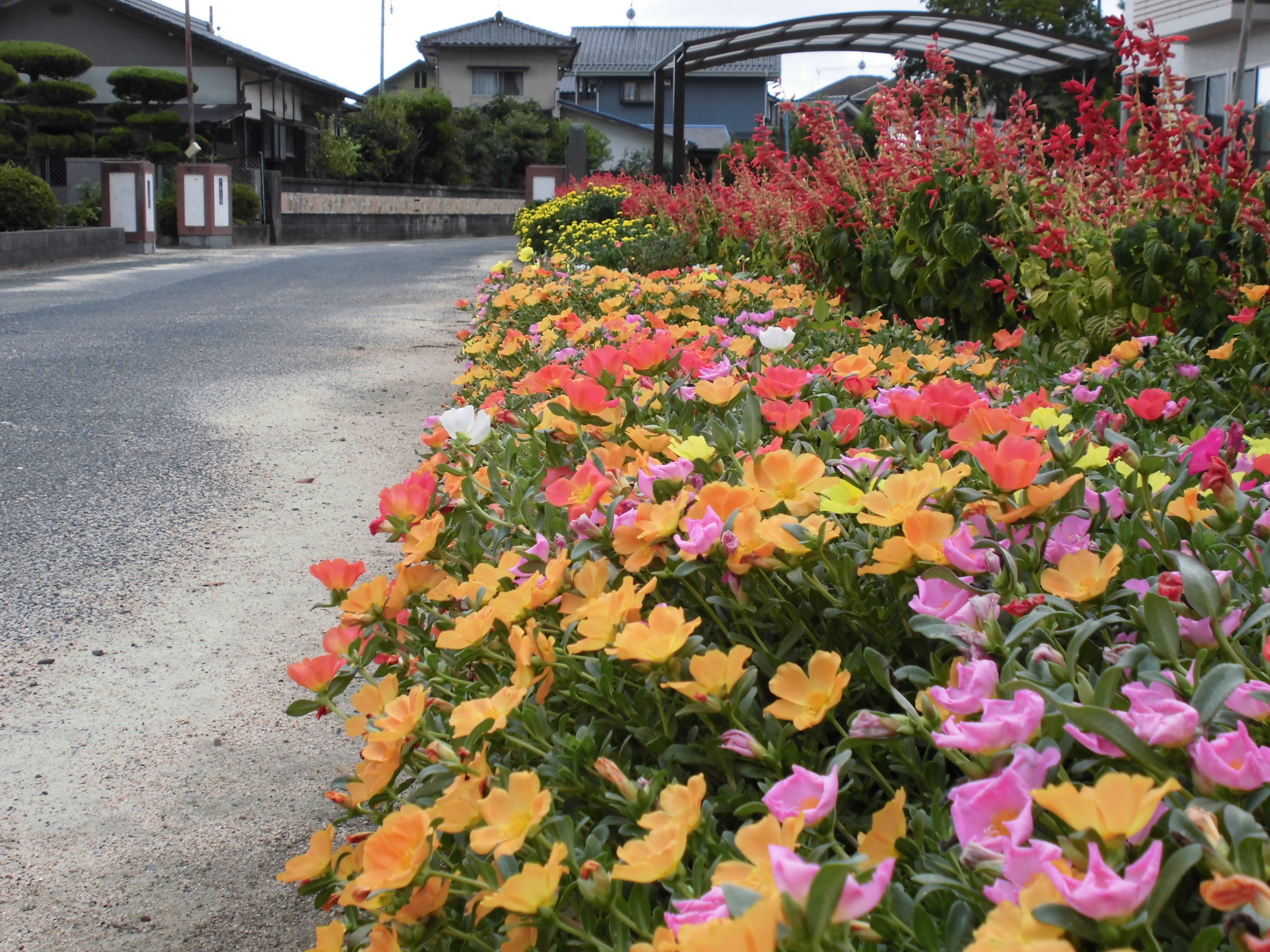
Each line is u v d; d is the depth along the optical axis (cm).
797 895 67
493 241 3512
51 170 2855
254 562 390
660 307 473
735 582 127
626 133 5481
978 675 91
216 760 261
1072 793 69
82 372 774
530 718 122
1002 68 1608
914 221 493
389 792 126
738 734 103
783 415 177
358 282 1598
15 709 284
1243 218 397
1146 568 127
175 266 1923
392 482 492
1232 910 68
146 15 3316
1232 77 1784
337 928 115
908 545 116
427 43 5206
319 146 3819
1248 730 90
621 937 90
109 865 221
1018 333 364
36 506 456
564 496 149
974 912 84
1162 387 285
